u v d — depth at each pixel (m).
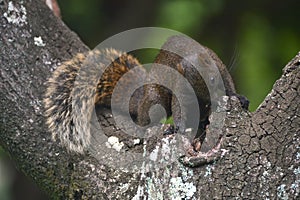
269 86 15.56
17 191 16.39
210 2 16.12
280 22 16.28
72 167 8.24
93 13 16.02
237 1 16.08
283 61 16.00
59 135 8.56
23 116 8.63
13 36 9.07
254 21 16.33
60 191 8.27
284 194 7.40
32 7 9.47
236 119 7.80
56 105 8.85
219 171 7.49
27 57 9.05
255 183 7.43
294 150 7.53
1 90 8.73
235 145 7.61
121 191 7.77
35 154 8.45
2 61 8.88
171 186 7.50
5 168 16.55
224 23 16.27
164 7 16.25
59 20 9.90
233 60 11.33
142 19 16.20
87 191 7.98
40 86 8.91
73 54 9.66
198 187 7.45
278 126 7.64
